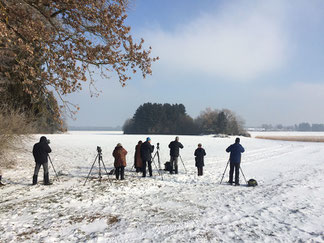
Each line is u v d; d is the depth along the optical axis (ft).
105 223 17.25
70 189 26.18
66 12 24.77
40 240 14.21
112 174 35.50
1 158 37.86
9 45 23.65
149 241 14.51
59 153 60.75
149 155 34.78
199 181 33.68
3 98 39.04
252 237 15.33
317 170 45.11
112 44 25.84
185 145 101.65
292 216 19.56
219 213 20.10
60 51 23.38
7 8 20.71
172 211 20.34
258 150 88.84
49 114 33.24
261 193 27.25
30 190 25.29
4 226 16.11
